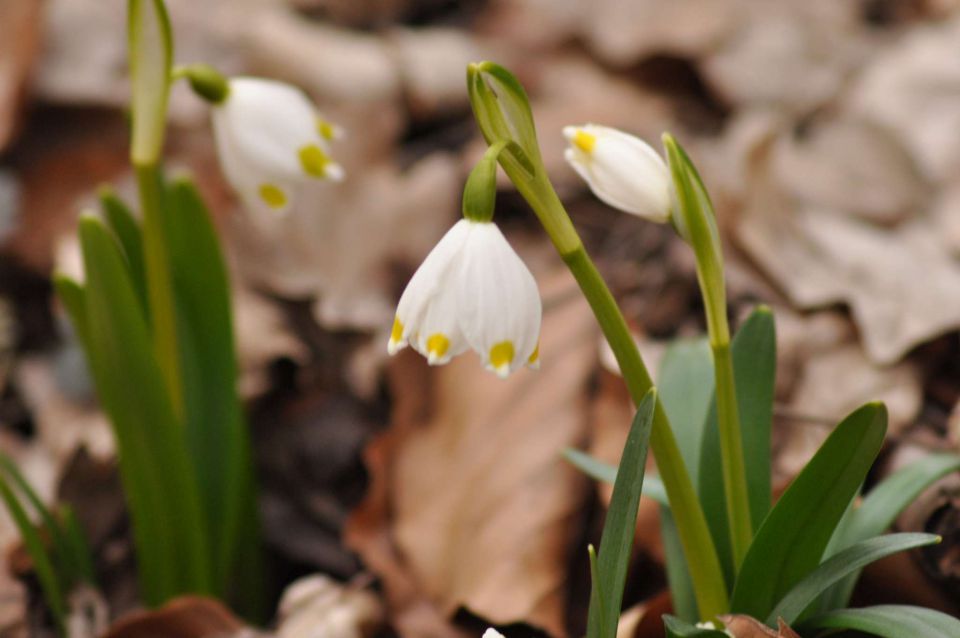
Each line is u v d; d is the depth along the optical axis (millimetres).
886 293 718
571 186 886
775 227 786
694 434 600
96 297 604
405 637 650
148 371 612
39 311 880
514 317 530
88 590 665
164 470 626
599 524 658
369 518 669
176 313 651
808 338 705
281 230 845
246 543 669
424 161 917
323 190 863
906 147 849
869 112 879
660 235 806
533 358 537
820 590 553
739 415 582
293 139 623
